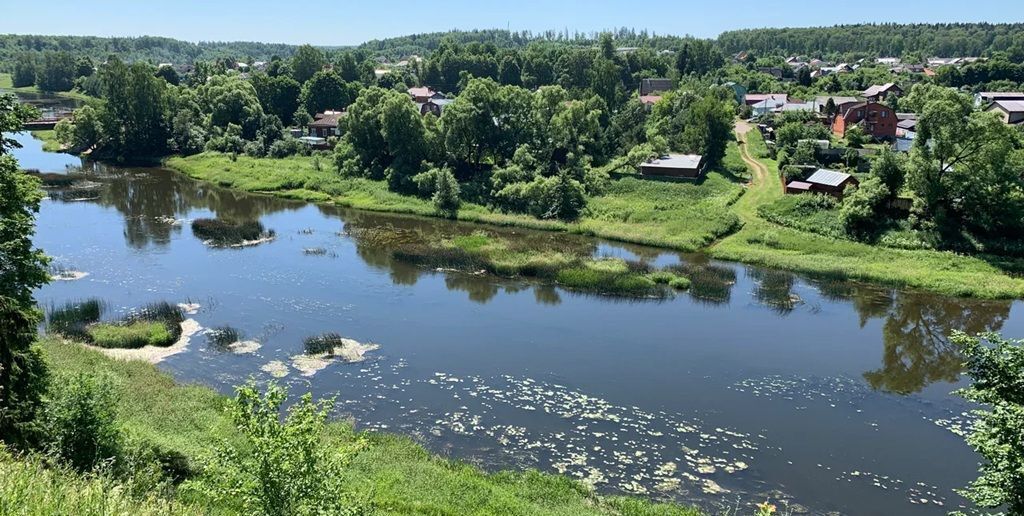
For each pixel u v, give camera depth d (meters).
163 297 49.72
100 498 16.83
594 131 95.00
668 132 103.06
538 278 56.78
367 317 47.47
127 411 30.08
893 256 60.88
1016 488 15.91
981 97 134.88
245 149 109.31
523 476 28.31
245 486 15.36
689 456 31.20
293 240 67.19
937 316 49.94
